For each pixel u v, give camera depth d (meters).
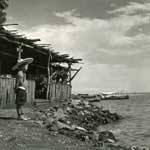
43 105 20.38
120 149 9.90
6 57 22.39
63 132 10.59
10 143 7.86
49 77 22.98
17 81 12.09
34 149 7.54
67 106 22.86
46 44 21.27
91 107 27.97
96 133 12.90
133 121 27.42
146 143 14.87
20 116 12.01
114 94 125.44
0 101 15.40
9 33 17.11
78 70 27.95
